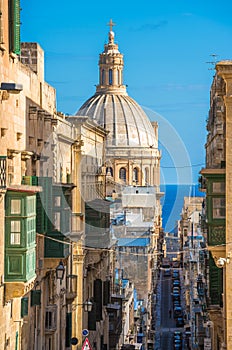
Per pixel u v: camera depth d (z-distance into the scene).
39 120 53.50
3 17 43.16
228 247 49.97
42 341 53.62
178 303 166.88
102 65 179.88
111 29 184.25
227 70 48.72
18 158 46.62
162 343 138.38
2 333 41.91
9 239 41.06
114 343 85.81
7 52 44.31
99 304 73.94
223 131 60.06
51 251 51.81
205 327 87.62
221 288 57.16
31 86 51.50
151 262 128.12
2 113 43.00
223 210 50.78
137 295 126.44
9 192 40.91
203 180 75.50
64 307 60.31
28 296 48.88
